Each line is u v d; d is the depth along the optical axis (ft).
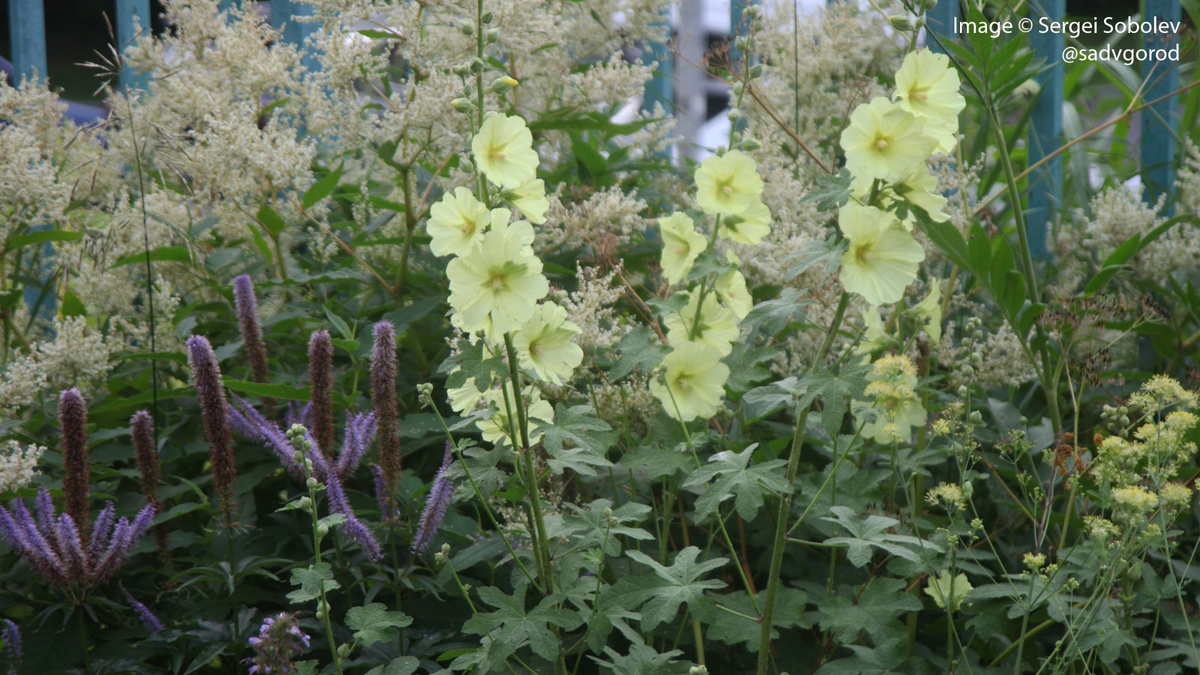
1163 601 8.00
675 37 9.67
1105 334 9.00
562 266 8.91
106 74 9.09
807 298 8.45
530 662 7.72
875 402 7.34
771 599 7.16
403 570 7.56
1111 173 10.44
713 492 7.02
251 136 8.56
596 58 10.30
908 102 7.01
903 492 8.27
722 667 7.91
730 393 7.95
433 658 7.64
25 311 9.04
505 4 8.77
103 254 8.59
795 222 9.04
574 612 6.97
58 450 8.09
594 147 9.70
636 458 7.47
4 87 8.95
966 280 9.29
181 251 8.61
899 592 7.79
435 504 7.48
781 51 9.89
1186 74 10.66
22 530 7.34
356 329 8.72
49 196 8.60
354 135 8.82
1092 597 7.20
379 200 8.76
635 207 8.65
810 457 8.48
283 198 9.09
